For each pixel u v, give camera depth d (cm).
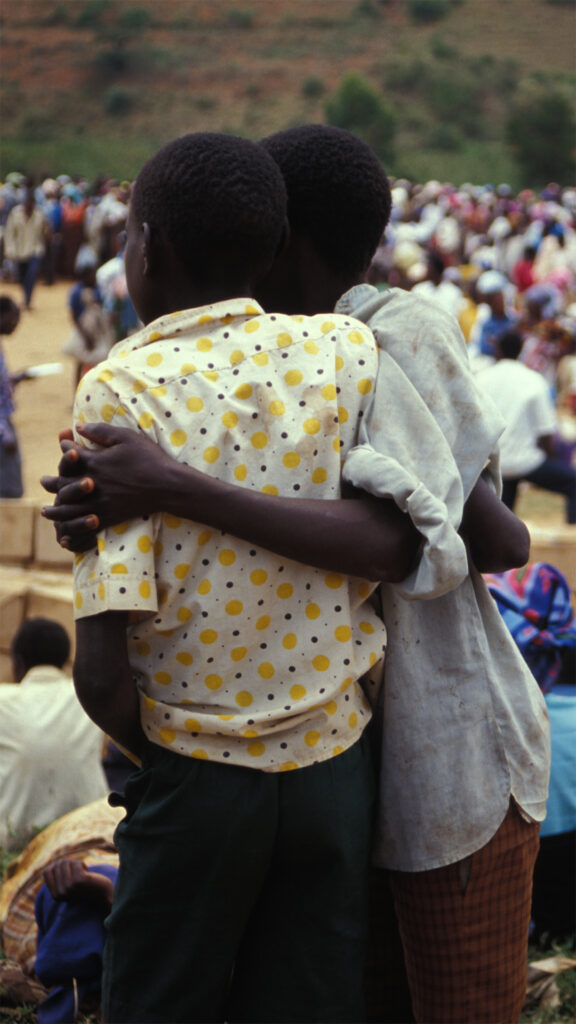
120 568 180
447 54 6775
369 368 198
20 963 329
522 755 211
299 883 197
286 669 189
